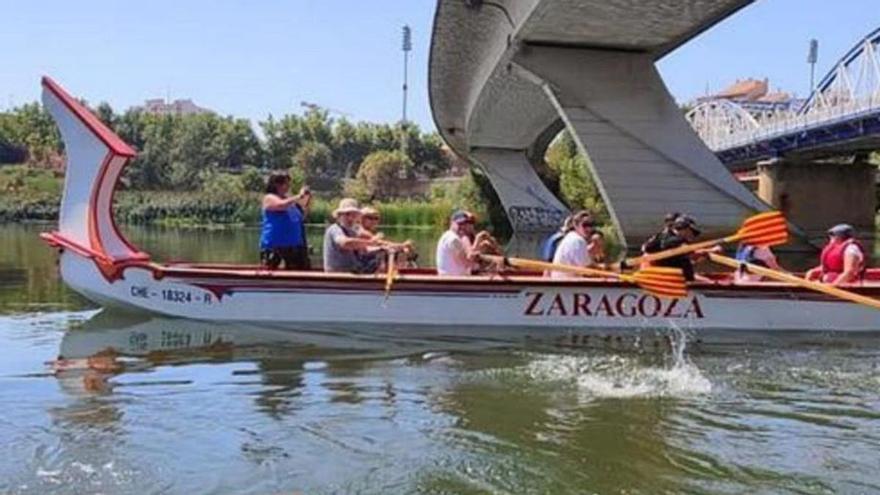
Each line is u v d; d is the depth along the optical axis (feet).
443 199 249.55
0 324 32.58
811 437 19.93
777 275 33.19
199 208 214.07
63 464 17.34
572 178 206.59
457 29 114.52
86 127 33.27
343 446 18.78
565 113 95.50
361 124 395.55
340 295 32.73
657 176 95.14
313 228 181.06
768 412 21.99
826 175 169.58
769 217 33.76
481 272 35.29
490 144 203.10
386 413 21.35
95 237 33.37
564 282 32.89
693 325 33.47
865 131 142.10
